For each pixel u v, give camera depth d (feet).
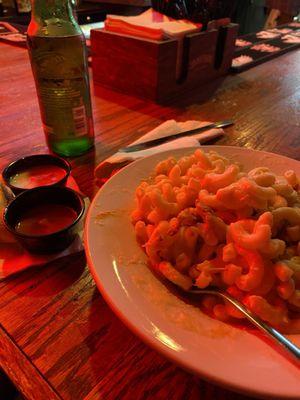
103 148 1.28
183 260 0.69
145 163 0.94
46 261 0.78
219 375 0.45
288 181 0.83
